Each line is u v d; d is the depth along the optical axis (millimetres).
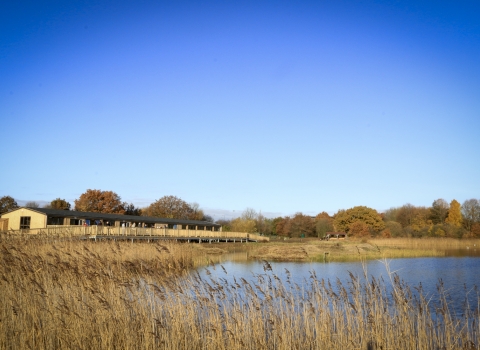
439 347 11609
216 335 11570
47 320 12062
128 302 12734
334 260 41062
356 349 11539
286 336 11867
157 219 64438
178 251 30391
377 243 55938
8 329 11828
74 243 24531
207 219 107875
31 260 16516
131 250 25312
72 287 14203
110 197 81188
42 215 45031
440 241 58469
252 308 12852
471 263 37500
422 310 12422
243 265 34688
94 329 11867
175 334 11805
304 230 90188
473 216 89312
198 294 13414
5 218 46906
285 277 26312
